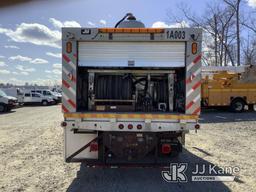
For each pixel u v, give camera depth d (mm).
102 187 5086
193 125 5125
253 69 19438
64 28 5168
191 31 5102
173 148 5344
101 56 5223
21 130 12062
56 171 6066
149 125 5113
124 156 5211
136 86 5668
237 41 35656
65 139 5387
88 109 5492
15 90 29562
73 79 5207
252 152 7812
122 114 5117
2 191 4895
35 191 4891
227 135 10617
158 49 5184
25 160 6965
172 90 5449
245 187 5113
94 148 5289
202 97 18828
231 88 19125
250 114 18438
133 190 4934
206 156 7324
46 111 24453
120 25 6168
